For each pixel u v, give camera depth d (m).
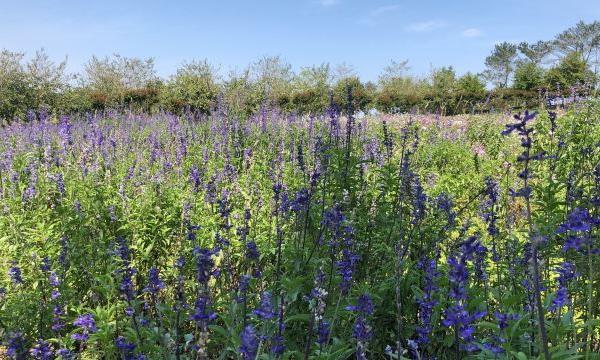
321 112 15.70
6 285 5.24
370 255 5.53
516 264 4.72
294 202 5.09
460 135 16.22
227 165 9.20
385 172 5.99
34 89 29.05
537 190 5.23
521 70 46.97
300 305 4.65
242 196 7.99
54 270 5.18
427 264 4.73
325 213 4.36
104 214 6.80
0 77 28.14
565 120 10.86
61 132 11.31
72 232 6.30
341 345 3.91
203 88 28.22
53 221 6.86
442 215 5.61
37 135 12.60
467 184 10.12
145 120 18.62
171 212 6.87
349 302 4.27
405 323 4.64
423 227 5.46
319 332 3.61
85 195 7.58
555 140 10.53
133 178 8.48
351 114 6.71
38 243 6.07
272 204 6.57
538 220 4.65
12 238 6.28
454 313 3.10
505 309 3.67
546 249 4.51
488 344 3.47
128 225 6.48
